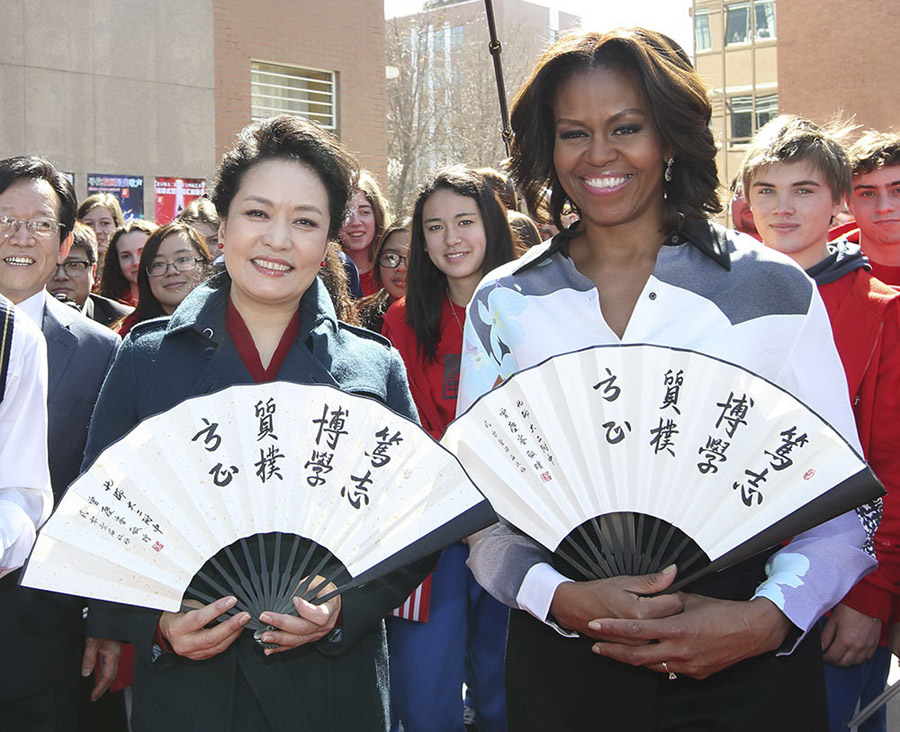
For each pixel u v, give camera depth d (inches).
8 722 97.0
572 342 71.8
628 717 70.0
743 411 63.6
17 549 81.9
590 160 70.4
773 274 68.9
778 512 62.9
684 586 66.2
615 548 68.0
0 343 82.7
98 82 406.0
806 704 69.2
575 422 66.1
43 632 96.1
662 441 65.1
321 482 67.9
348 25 502.9
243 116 466.0
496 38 191.2
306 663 74.4
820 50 904.3
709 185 72.5
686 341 68.9
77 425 106.7
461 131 923.4
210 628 70.3
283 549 72.9
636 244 73.4
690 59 72.9
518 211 170.1
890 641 97.8
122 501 66.5
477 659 127.6
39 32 388.8
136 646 73.0
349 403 68.2
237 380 77.2
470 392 76.3
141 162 420.2
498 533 74.7
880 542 93.8
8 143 384.2
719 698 68.7
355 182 81.6
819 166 105.7
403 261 168.4
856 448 68.3
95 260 166.4
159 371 78.1
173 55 426.3
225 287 82.3
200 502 67.0
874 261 122.7
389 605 75.7
